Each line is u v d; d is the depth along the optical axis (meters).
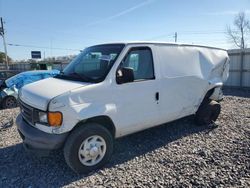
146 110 4.05
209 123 5.53
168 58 4.41
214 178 3.23
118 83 3.65
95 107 3.41
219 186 3.05
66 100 3.19
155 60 4.18
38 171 3.58
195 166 3.58
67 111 3.19
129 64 3.83
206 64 5.20
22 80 8.89
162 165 3.66
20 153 4.22
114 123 3.66
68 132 3.25
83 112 3.29
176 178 3.27
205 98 5.42
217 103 5.53
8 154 4.19
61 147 3.35
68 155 3.29
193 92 4.89
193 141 4.61
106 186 3.13
